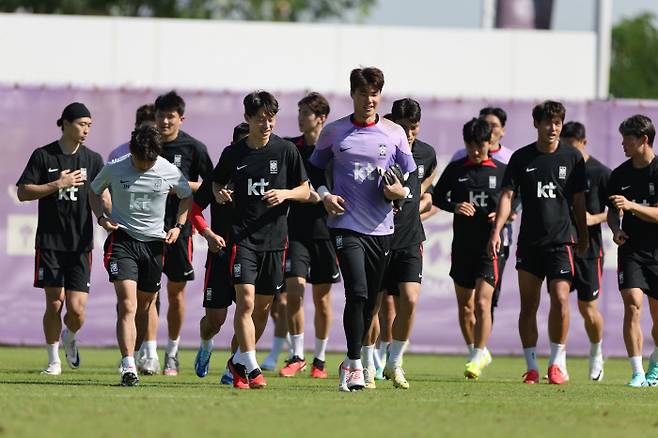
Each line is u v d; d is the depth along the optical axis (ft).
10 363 149.38
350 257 104.37
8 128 180.55
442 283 185.37
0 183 180.45
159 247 113.70
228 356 175.52
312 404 94.48
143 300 119.65
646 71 504.84
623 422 88.12
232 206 107.65
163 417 84.17
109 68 202.90
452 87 208.85
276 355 148.46
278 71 205.57
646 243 126.41
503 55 210.18
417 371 152.15
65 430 77.10
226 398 98.43
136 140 110.32
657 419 90.74
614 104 184.14
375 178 104.83
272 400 97.09
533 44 211.00
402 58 207.72
